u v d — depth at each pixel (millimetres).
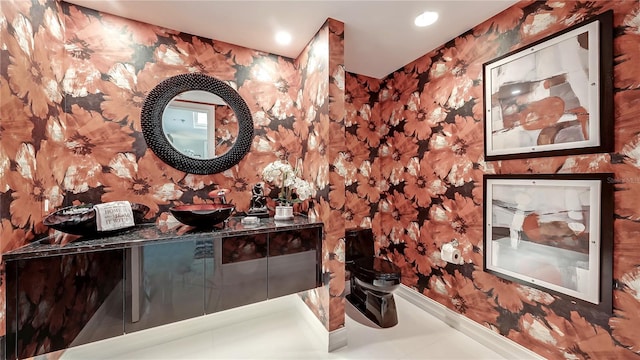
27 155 1282
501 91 1737
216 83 2086
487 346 1820
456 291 2061
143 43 1868
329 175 1825
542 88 1526
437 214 2227
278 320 2193
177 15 1792
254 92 2244
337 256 1854
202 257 1546
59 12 1590
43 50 1425
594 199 1326
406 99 2566
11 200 1172
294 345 1867
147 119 1862
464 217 2000
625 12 1242
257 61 2260
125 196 1801
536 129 1555
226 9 1724
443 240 2170
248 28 1940
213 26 1920
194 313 1521
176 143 1951
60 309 1229
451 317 2090
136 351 1795
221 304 1594
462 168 2018
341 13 1765
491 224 1799
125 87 1813
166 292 1452
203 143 2039
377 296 2158
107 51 1766
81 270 1279
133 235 1511
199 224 1671
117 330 1339
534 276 1566
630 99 1229
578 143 1380
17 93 1213
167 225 1818
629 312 1229
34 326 1176
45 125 1434
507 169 1718
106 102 1757
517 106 1648
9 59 1162
